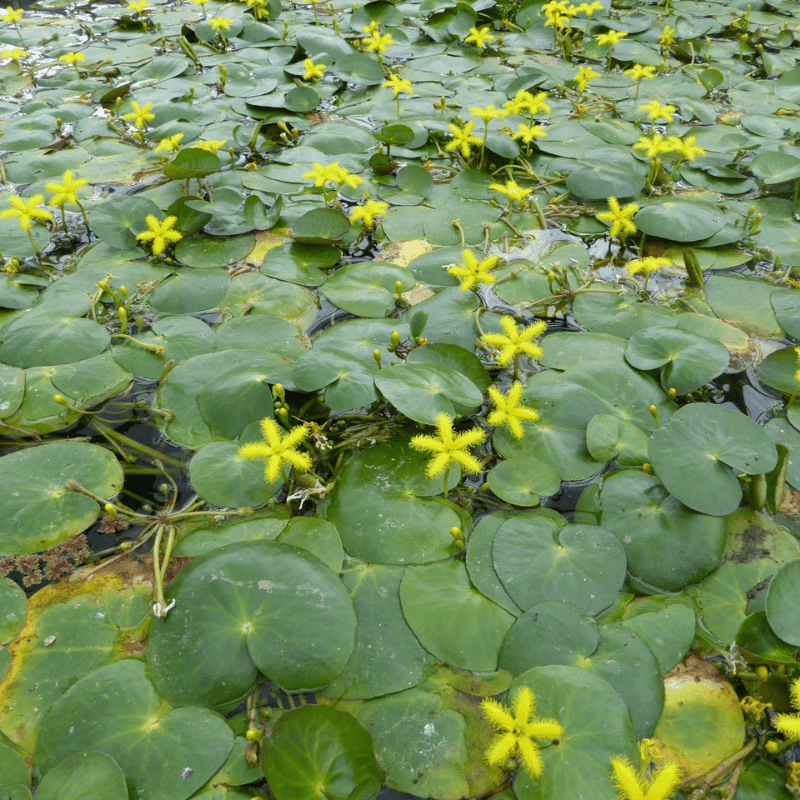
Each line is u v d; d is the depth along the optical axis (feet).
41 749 5.01
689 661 5.58
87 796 4.62
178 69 16.66
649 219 10.77
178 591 5.80
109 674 5.44
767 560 6.25
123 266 10.36
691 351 8.18
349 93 16.10
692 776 4.90
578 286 10.15
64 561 6.41
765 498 6.61
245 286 9.99
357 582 6.09
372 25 16.25
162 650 5.50
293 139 14.10
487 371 8.45
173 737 5.04
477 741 5.08
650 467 6.89
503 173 13.07
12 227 11.15
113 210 10.93
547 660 5.43
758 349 8.89
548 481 6.93
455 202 12.03
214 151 11.77
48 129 14.25
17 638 5.80
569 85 16.24
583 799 4.61
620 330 9.00
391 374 7.43
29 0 21.44
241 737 5.11
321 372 7.47
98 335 8.86
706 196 12.26
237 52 17.84
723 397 8.18
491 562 6.23
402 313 9.43
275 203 11.37
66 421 7.85
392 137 12.76
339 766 4.79
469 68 17.15
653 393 7.97
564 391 7.78
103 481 7.07
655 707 5.19
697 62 17.48
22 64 17.49
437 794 4.83
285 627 5.51
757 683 5.30
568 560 6.10
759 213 11.68
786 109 15.26
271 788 4.63
